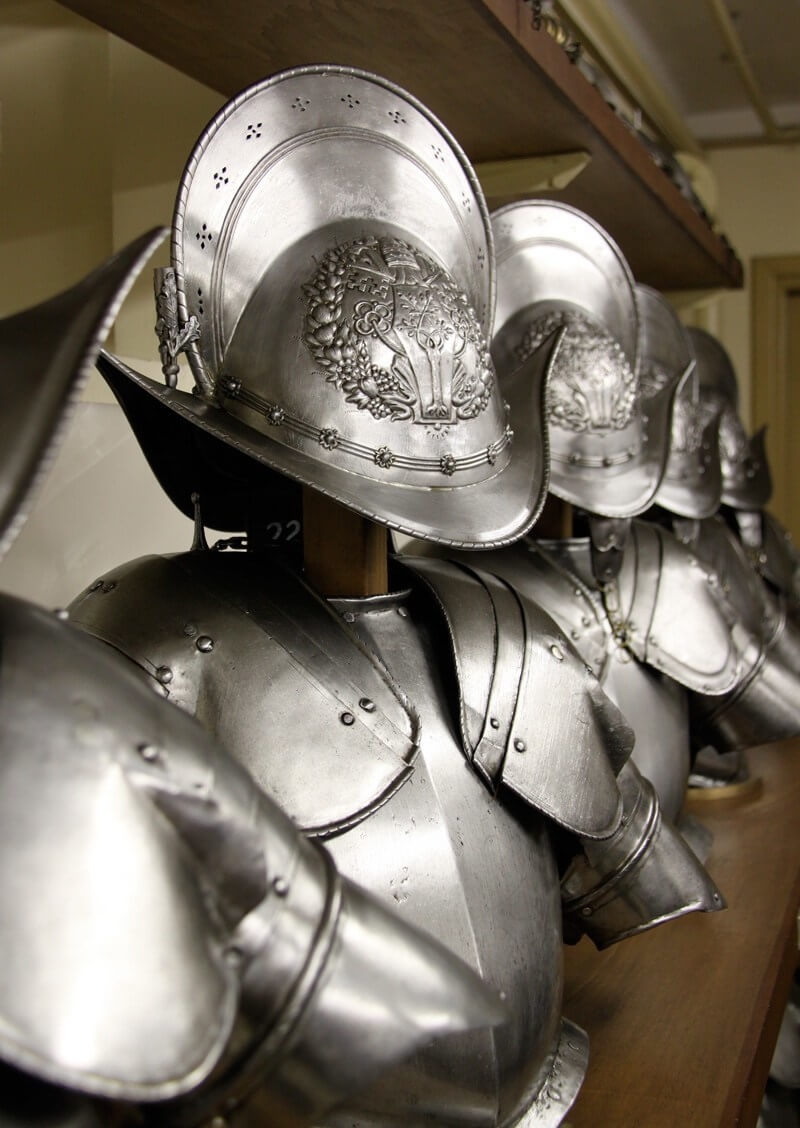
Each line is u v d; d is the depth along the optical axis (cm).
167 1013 39
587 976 100
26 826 39
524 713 74
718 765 161
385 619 76
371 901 51
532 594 109
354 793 64
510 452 80
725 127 321
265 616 68
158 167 116
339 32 95
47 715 41
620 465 114
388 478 70
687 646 116
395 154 79
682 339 167
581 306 121
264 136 72
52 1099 43
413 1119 64
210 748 47
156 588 67
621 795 80
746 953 104
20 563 90
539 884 74
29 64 105
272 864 47
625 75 240
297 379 69
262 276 72
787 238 327
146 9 90
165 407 77
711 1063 84
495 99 113
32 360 43
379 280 72
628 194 153
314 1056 46
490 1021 48
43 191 107
